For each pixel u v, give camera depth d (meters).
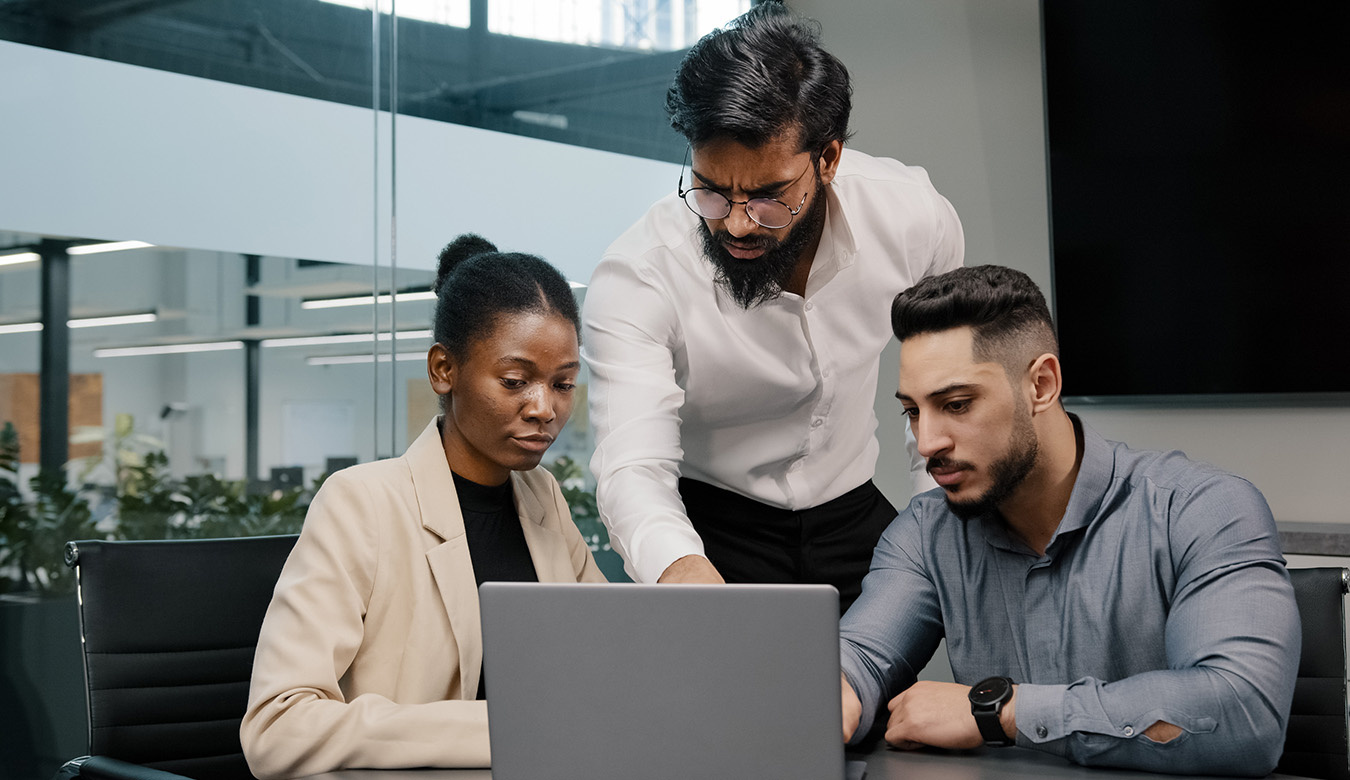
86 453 2.57
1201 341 3.11
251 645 1.57
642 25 3.63
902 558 1.38
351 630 1.25
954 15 3.73
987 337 1.18
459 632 1.31
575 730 0.91
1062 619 1.28
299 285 2.90
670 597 0.89
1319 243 2.91
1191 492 1.23
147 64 2.68
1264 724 1.06
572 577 1.47
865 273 1.83
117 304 2.62
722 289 1.65
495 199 3.27
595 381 1.75
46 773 2.52
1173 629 1.18
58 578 2.54
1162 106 3.16
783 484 1.95
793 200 1.42
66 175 2.56
